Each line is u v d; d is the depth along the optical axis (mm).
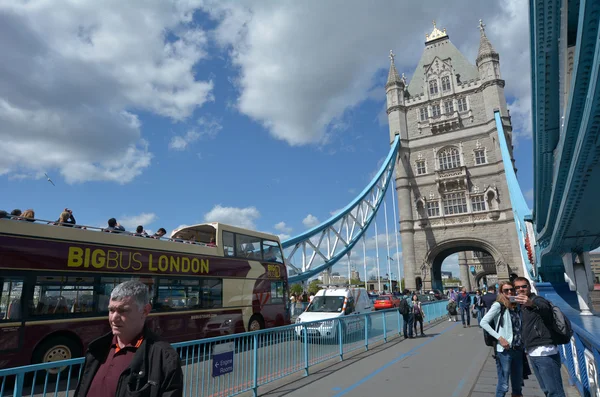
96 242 11242
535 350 5699
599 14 4586
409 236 59938
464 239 56688
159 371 2523
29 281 9625
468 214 57125
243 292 16047
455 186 59156
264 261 17766
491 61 60562
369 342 14367
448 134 62000
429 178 61688
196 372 6949
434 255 58844
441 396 7867
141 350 2625
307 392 8359
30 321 9477
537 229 18281
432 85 65500
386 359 11898
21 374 4781
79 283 10609
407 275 59094
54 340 9953
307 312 17391
